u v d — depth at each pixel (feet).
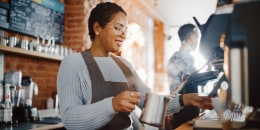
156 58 30.83
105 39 4.87
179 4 24.44
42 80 12.17
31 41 11.28
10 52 9.82
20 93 9.99
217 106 3.83
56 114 11.50
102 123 4.02
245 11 2.67
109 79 4.81
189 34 10.07
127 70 5.21
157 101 3.84
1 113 8.83
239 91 2.71
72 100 4.35
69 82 4.45
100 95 4.58
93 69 4.64
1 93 9.70
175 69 10.20
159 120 3.82
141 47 25.99
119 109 3.82
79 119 4.06
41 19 11.78
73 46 13.66
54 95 12.48
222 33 3.79
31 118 9.89
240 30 2.70
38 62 11.91
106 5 4.89
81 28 13.64
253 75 2.65
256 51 2.63
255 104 2.66
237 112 4.62
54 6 12.58
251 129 3.43
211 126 3.95
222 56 4.76
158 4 24.58
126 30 4.95
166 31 30.99
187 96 4.74
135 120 5.04
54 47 11.75
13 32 10.59
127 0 21.11
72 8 13.75
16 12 10.53
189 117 7.22
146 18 27.55
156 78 30.60
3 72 9.99
